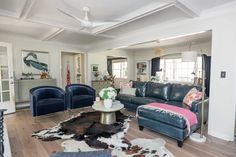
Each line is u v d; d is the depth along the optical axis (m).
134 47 7.13
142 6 2.83
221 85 2.76
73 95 4.38
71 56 7.54
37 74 5.46
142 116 3.03
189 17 3.18
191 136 2.76
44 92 4.00
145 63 8.00
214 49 2.84
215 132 2.85
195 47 6.09
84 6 2.82
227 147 2.45
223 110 2.75
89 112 4.32
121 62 9.12
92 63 6.89
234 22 2.59
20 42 5.08
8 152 1.94
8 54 4.26
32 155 2.21
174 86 4.02
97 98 4.11
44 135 2.84
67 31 4.29
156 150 2.33
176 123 2.47
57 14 3.21
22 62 5.14
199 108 3.02
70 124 3.38
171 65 7.15
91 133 2.91
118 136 2.80
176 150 2.35
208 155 2.22
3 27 3.98
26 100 4.90
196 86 3.65
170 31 3.61
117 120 3.66
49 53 5.73
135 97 4.32
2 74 4.21
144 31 4.19
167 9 2.84
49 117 3.94
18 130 3.08
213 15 2.84
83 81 6.86
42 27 4.00
